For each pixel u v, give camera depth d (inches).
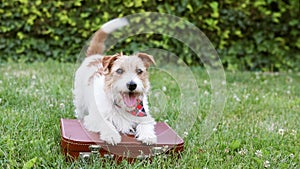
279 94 243.3
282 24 320.5
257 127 175.3
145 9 305.0
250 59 321.4
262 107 208.5
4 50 305.9
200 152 144.8
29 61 306.8
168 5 301.4
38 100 190.5
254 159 139.5
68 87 218.1
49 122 165.3
